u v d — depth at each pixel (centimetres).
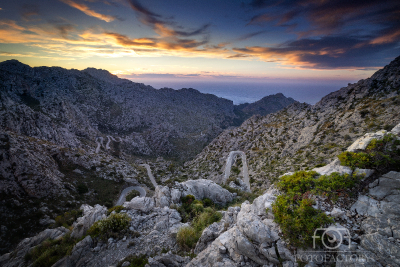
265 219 957
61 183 6372
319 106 9931
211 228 1313
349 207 811
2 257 2184
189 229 1517
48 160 6956
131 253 1430
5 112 8956
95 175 8044
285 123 10912
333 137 6712
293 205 895
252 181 7500
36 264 1681
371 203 774
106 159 10431
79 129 15575
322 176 962
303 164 6281
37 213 4844
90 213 2166
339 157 1028
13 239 4119
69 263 1471
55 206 5409
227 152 11444
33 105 14162
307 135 8081
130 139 19300
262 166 8294
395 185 759
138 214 2044
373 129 5516
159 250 1396
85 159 8569
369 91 7956
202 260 1002
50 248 1917
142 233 1680
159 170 12419
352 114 7044
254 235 878
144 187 8538
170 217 1923
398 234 634
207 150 14262
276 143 9606
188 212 2197
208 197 3012
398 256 586
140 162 14962
